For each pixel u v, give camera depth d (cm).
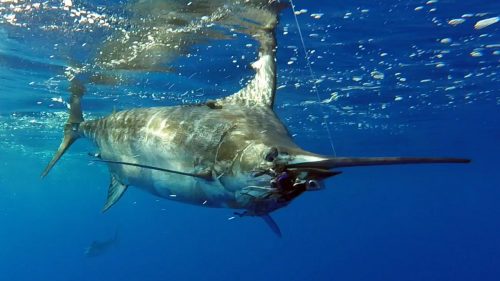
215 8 801
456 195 7850
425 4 846
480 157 3559
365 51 1099
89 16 843
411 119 2067
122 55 1069
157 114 517
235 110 467
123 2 782
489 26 953
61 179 4744
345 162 301
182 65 1148
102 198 7312
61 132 2125
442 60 1188
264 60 538
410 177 4753
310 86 1406
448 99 1675
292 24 912
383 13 878
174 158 463
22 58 1091
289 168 356
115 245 2136
